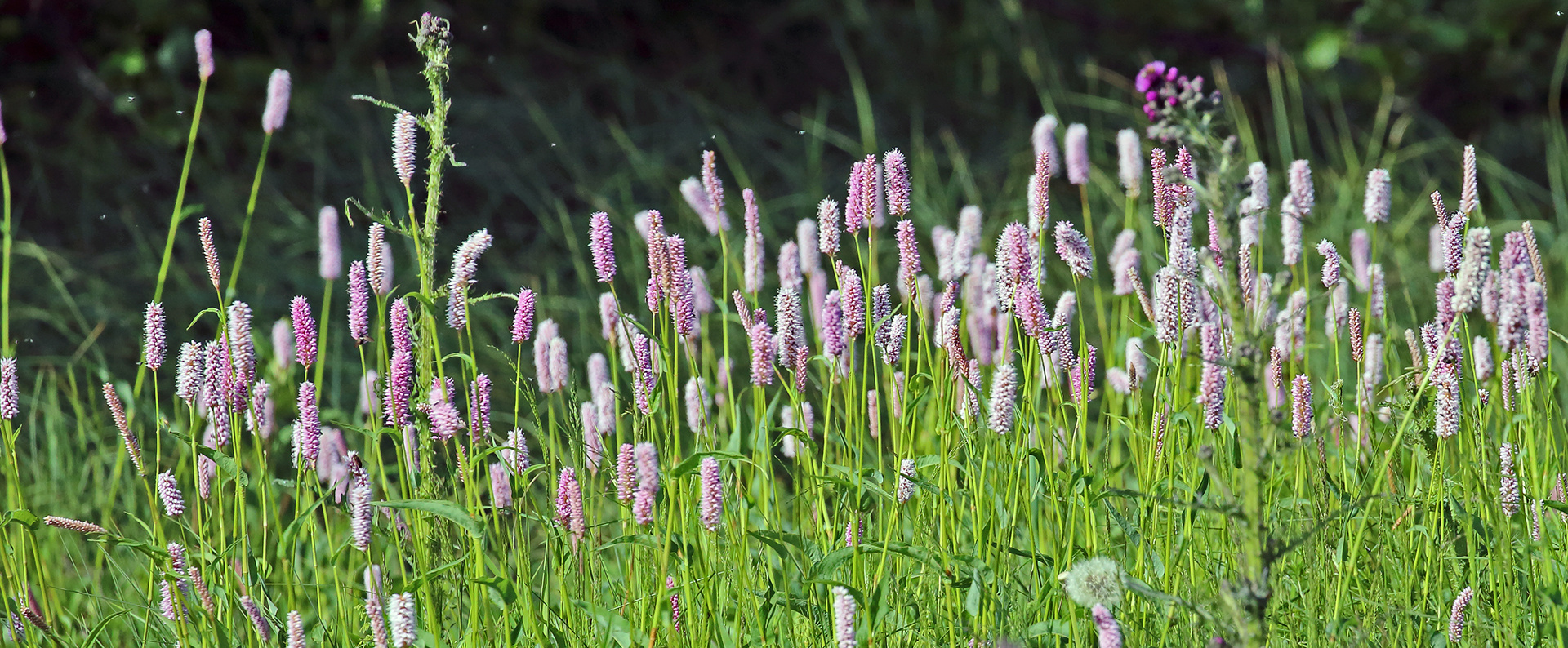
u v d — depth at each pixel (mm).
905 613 4246
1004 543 4242
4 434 4438
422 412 4152
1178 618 4160
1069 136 5410
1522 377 4293
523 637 4238
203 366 4129
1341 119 13336
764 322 4246
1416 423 4328
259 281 9672
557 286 9734
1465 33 14508
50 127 11438
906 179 4250
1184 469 4520
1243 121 11992
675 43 14516
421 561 4090
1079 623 4074
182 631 4027
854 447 4289
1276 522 4477
